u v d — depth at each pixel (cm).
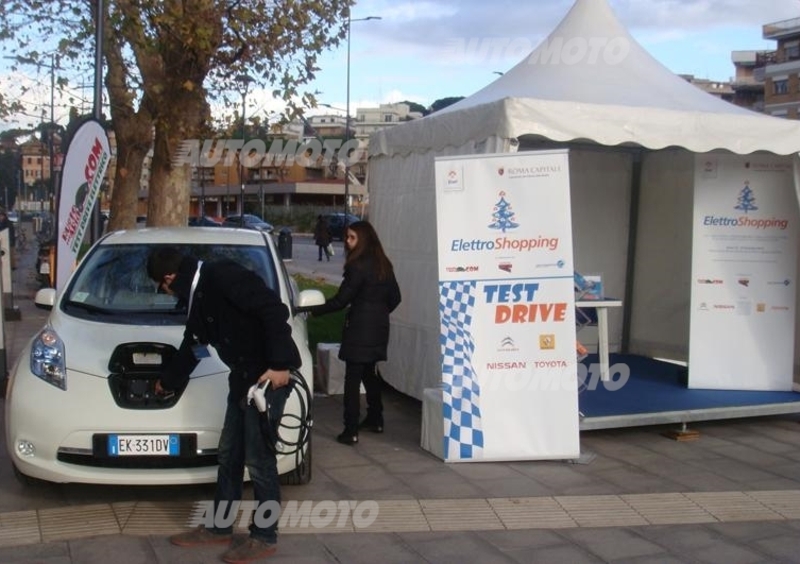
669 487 611
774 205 820
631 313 1028
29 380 537
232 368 470
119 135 1311
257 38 1076
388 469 639
